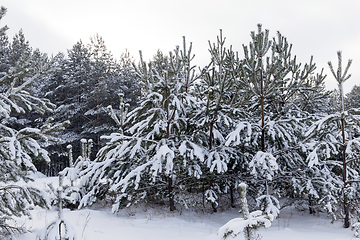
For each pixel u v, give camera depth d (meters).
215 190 8.76
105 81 24.03
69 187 7.85
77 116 23.50
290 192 8.49
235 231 2.57
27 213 4.33
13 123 21.48
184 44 9.21
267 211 6.27
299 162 7.94
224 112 7.94
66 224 3.67
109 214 7.40
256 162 6.88
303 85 9.12
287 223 7.51
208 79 7.74
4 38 24.36
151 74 7.57
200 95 9.24
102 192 8.11
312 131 6.82
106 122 22.66
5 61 21.62
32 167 3.80
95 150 22.70
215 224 7.22
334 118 6.48
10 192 4.13
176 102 7.21
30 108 4.31
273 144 8.48
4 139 3.72
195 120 8.23
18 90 4.09
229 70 8.05
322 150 7.00
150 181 8.14
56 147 21.80
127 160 7.82
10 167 4.24
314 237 5.68
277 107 9.54
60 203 3.79
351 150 6.60
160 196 8.73
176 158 7.76
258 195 7.36
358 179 6.47
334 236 5.67
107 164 7.64
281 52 8.84
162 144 7.41
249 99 8.34
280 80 7.36
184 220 7.38
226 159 7.48
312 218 8.11
